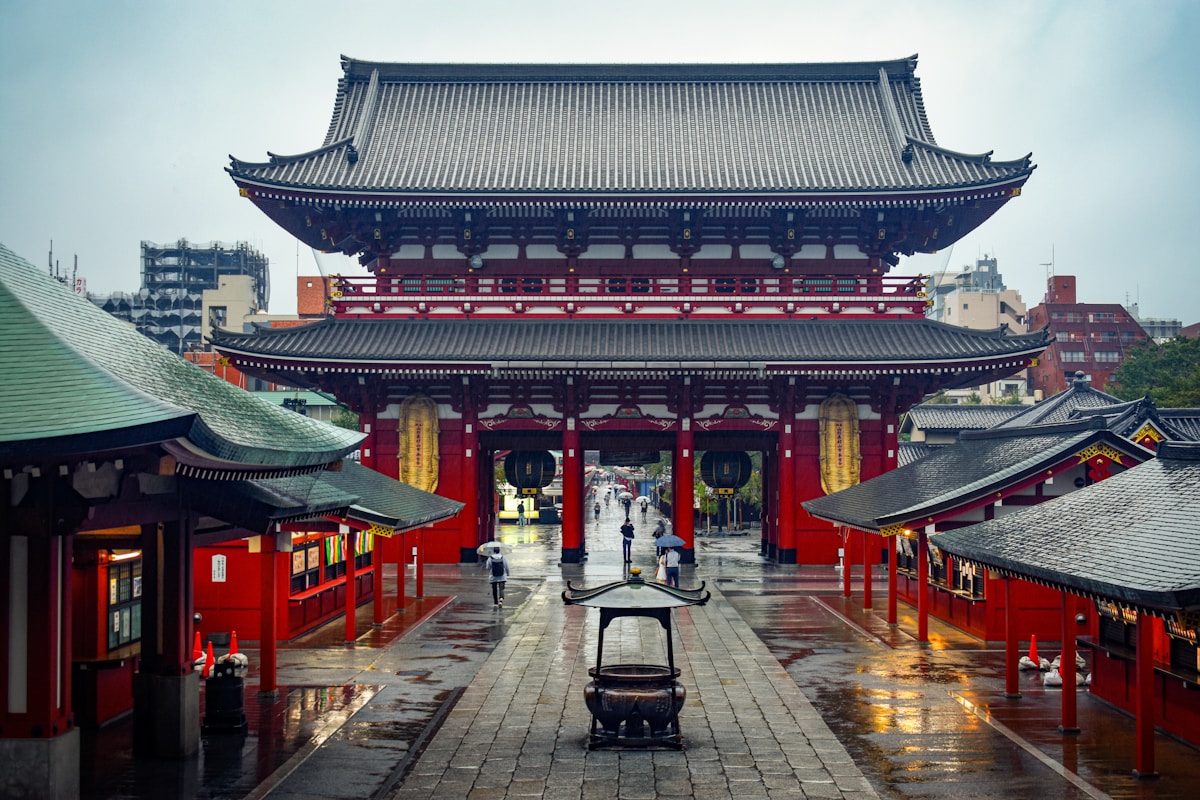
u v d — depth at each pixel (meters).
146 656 20.45
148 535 20.48
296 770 19.48
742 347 55.38
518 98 67.69
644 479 150.50
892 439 57.41
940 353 53.25
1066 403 69.25
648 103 67.12
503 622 37.53
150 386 17.73
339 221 58.47
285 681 27.38
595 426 58.12
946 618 36.97
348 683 27.12
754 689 26.47
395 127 65.00
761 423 57.78
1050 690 26.23
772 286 59.03
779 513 57.91
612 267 59.62
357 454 59.22
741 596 44.56
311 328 57.44
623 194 54.88
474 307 58.62
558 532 85.69
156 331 149.50
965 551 25.47
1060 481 31.27
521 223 59.28
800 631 35.44
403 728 22.66
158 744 20.19
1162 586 15.75
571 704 24.86
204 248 156.12
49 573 15.59
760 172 60.00
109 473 17.27
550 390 58.38
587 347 55.53
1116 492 23.95
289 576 33.16
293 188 55.25
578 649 32.12
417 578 43.56
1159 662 22.05
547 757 20.45
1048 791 18.23
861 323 57.97
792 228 58.06
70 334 17.52
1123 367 110.00
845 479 56.94
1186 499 20.50
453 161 61.47
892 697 25.48
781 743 21.42
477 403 58.41
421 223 59.69
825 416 57.16
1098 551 19.95
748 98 67.44
